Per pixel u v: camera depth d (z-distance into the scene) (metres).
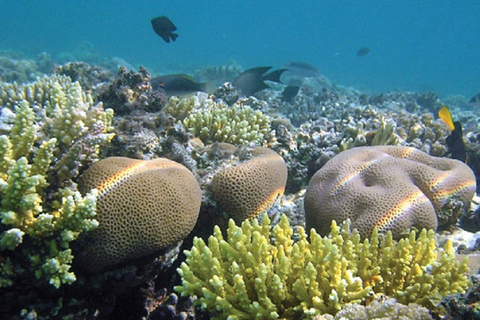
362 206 0.71
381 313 0.44
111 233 0.53
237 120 1.12
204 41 21.02
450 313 0.46
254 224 0.60
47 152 0.52
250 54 17.48
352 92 5.07
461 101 5.41
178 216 0.58
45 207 0.53
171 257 0.61
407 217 0.67
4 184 0.46
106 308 0.57
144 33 18.23
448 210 0.78
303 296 0.50
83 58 7.12
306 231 0.79
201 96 1.35
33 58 6.46
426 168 0.78
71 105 0.58
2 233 0.47
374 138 1.20
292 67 3.50
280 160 0.77
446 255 0.55
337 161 0.83
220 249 0.58
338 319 0.45
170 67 8.94
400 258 0.55
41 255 0.49
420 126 1.44
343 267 0.51
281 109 2.50
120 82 0.92
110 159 0.61
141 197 0.55
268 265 0.54
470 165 1.33
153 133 0.82
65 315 0.53
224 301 0.50
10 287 0.49
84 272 0.54
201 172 0.75
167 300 0.61
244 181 0.67
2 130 0.60
